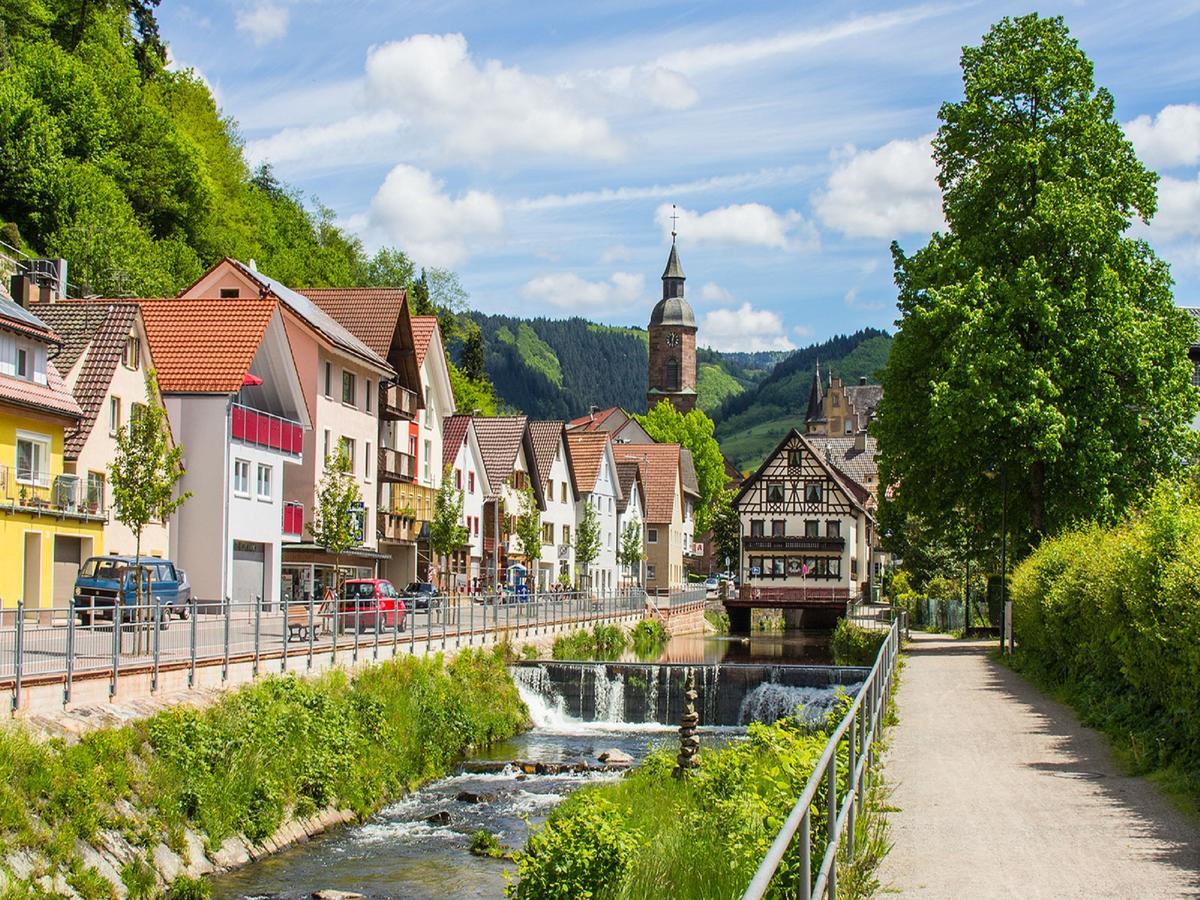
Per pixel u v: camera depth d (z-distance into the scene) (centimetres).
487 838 2236
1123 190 4516
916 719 2455
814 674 3947
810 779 851
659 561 11981
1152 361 4353
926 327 4562
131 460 3478
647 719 4025
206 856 2030
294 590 5222
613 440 15550
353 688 3052
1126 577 2178
